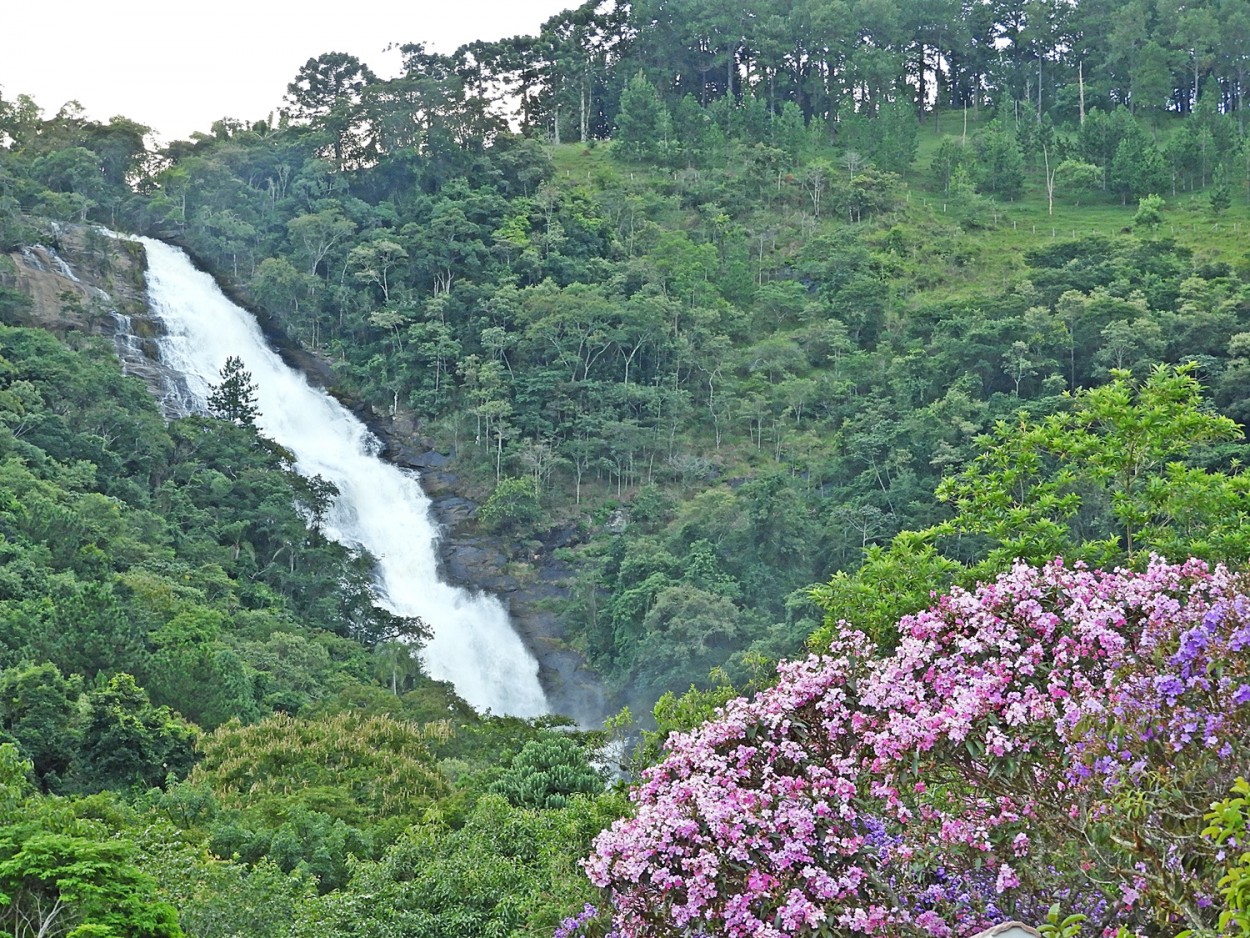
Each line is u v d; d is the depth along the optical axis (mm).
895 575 41062
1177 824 16203
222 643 86625
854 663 21109
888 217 183625
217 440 125125
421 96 180500
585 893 32938
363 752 60094
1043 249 160625
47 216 151250
